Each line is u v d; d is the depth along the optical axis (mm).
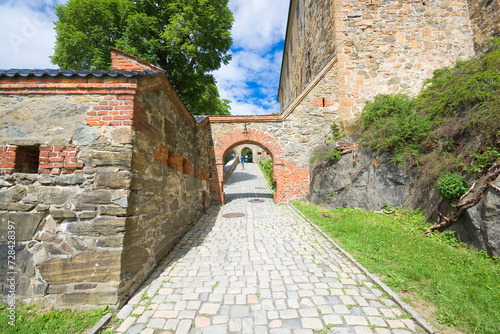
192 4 11281
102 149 2744
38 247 2629
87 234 2643
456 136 4746
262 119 9312
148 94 3400
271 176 14469
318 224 5859
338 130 9016
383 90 8984
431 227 4398
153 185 3576
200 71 12867
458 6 9141
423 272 2980
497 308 2252
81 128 2770
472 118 4250
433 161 4895
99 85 2807
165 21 11711
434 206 4684
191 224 6043
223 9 12633
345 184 7215
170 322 2311
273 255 3992
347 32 9023
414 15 9031
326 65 9141
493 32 8281
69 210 2654
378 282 2932
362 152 6918
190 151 6215
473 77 4688
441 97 5359
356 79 9000
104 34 10836
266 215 7195
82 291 2566
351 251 3963
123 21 10766
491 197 3365
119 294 2574
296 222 6250
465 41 9086
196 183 6863
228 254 4094
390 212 5668
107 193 2695
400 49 9000
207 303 2625
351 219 5539
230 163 20734
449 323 2182
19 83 2785
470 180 3973
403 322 2256
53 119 2781
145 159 3262
